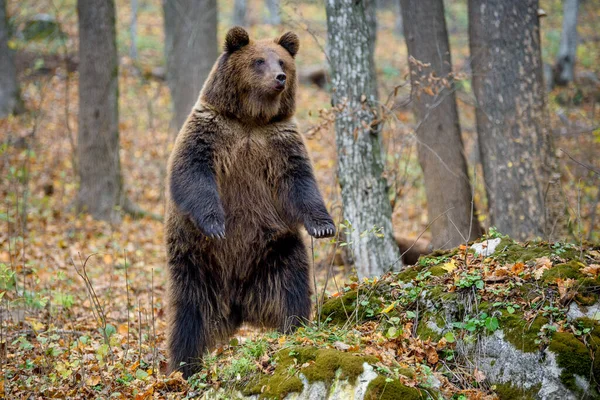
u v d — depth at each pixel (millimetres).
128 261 17297
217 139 9445
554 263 8570
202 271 9328
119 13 56250
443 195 15750
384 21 62156
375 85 17094
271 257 9414
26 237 18312
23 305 12383
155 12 58250
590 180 19734
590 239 14492
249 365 7918
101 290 14797
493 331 7949
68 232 19859
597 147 22625
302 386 7336
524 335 7723
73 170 24406
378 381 7012
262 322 9547
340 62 13062
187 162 9227
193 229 9242
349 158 12953
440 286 8672
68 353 9984
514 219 14523
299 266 9445
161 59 45594
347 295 9367
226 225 9352
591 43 47000
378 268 12734
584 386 7340
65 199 23344
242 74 9414
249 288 9477
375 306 9102
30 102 33719
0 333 10234
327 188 23281
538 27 14727
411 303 8805
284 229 9414
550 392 7398
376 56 47750
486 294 8297
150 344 10531
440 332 8375
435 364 8047
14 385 8969
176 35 27219
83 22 21953
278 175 9523
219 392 7887
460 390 7602
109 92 22062
